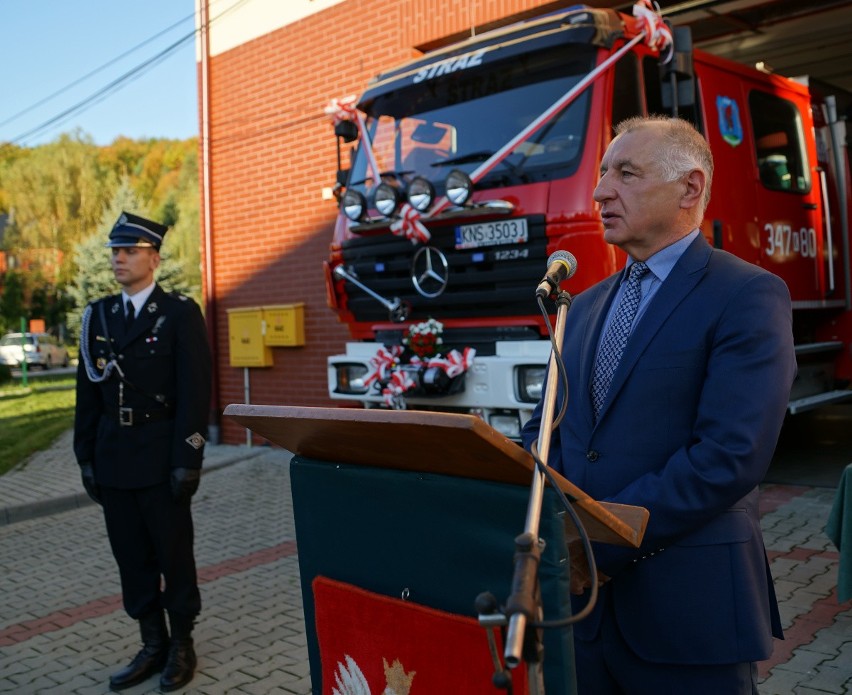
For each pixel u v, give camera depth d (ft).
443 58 18.30
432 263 16.98
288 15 28.73
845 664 11.16
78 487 26.45
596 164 15.15
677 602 6.01
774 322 5.98
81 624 14.93
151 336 12.26
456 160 17.16
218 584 16.52
